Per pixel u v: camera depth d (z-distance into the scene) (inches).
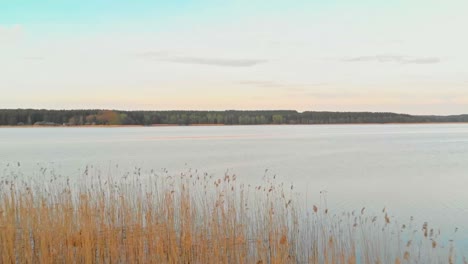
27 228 374.3
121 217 420.2
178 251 367.2
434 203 674.8
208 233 403.5
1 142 2207.2
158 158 1350.9
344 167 1126.4
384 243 441.7
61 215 393.1
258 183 840.3
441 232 506.3
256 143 2162.9
